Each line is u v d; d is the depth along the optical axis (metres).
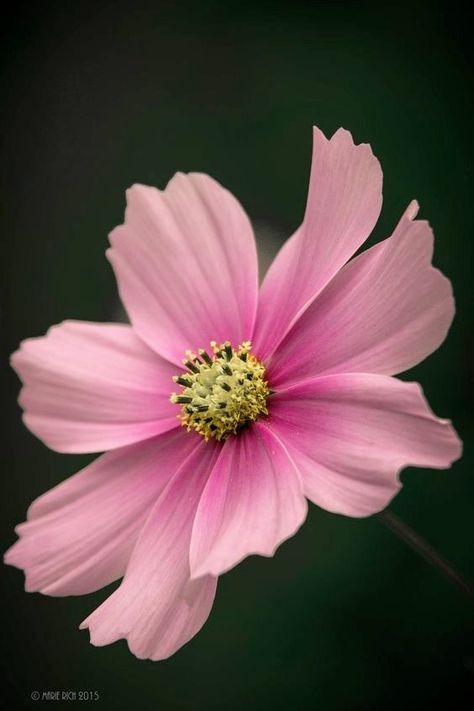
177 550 0.24
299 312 0.25
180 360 0.26
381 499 0.22
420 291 0.23
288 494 0.23
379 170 0.24
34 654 0.32
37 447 0.34
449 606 0.30
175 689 0.30
